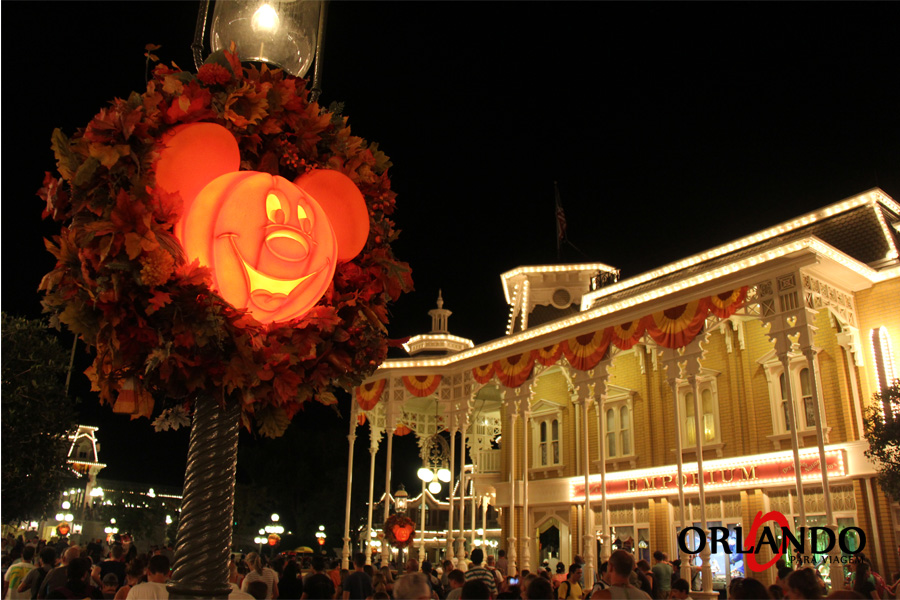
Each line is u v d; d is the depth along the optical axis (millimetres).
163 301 2602
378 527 37844
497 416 28516
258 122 3109
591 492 21500
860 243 16734
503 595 6133
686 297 14875
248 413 3076
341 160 3445
